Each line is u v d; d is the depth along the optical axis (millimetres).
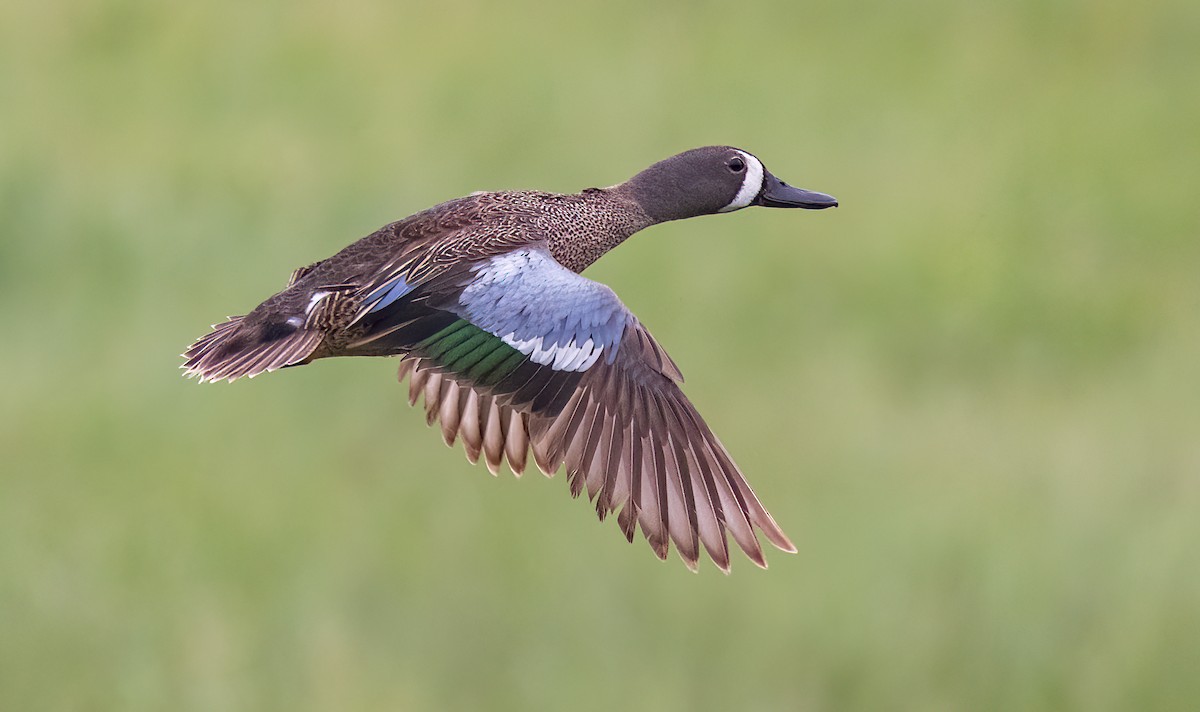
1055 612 11438
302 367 13711
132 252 15695
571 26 20250
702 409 13977
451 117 18344
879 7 21531
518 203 8898
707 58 19875
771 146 18375
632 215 9422
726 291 15383
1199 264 17031
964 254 16141
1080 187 18047
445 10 20312
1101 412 14078
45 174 16672
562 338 7809
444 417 9102
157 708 11039
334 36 19641
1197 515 12219
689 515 7559
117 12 19781
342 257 8430
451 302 8016
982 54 20531
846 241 16375
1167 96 20031
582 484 7594
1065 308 15844
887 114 19234
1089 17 21391
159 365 14047
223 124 18125
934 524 12125
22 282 15398
